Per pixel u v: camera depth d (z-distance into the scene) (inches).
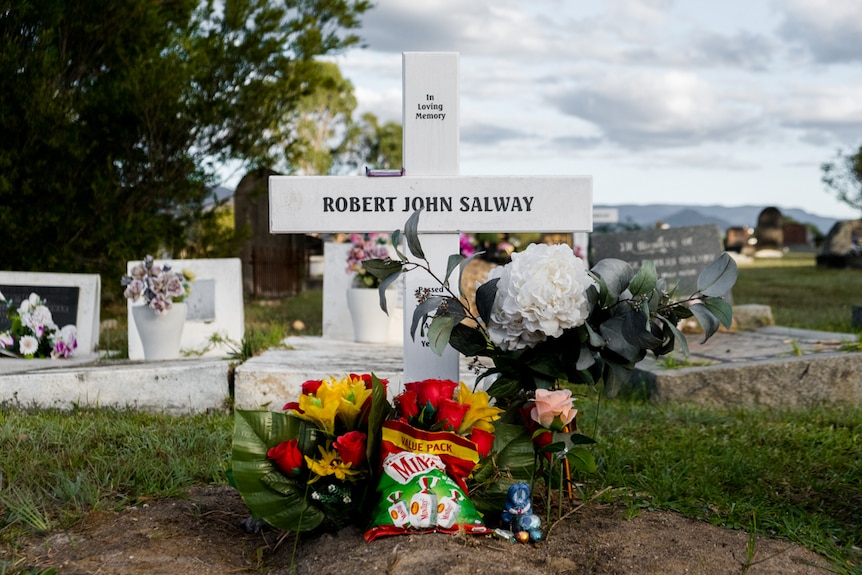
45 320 284.2
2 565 106.1
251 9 430.9
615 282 119.8
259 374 224.1
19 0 339.6
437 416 116.0
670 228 373.4
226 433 175.2
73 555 110.4
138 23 388.5
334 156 1443.2
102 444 158.7
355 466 113.5
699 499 140.1
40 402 221.1
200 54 414.9
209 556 112.8
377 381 112.4
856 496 147.6
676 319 123.5
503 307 120.5
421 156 162.6
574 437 116.7
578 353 122.4
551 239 719.7
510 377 128.4
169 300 263.9
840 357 252.7
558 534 118.2
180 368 226.4
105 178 376.8
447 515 110.4
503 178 157.0
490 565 101.1
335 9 452.8
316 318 480.7
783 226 2143.2
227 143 436.8
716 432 200.2
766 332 334.6
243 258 592.7
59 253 363.6
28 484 134.6
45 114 341.1
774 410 234.7
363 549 106.4
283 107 453.1
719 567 109.6
